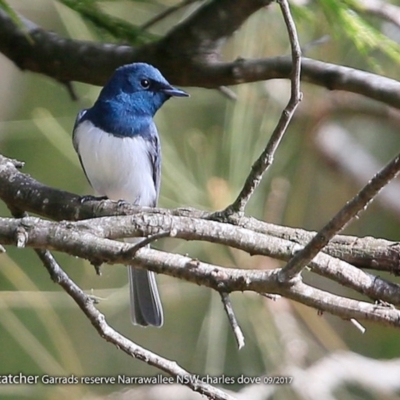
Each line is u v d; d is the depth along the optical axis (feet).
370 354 37.11
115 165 29.30
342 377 30.63
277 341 30.37
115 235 18.42
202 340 34.60
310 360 31.73
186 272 17.20
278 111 31.48
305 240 19.16
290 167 35.06
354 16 22.70
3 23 28.25
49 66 28.50
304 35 31.65
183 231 18.39
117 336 19.86
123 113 29.04
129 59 28.48
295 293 16.58
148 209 21.94
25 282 33.22
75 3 27.02
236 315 30.99
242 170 29.63
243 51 31.12
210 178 29.94
